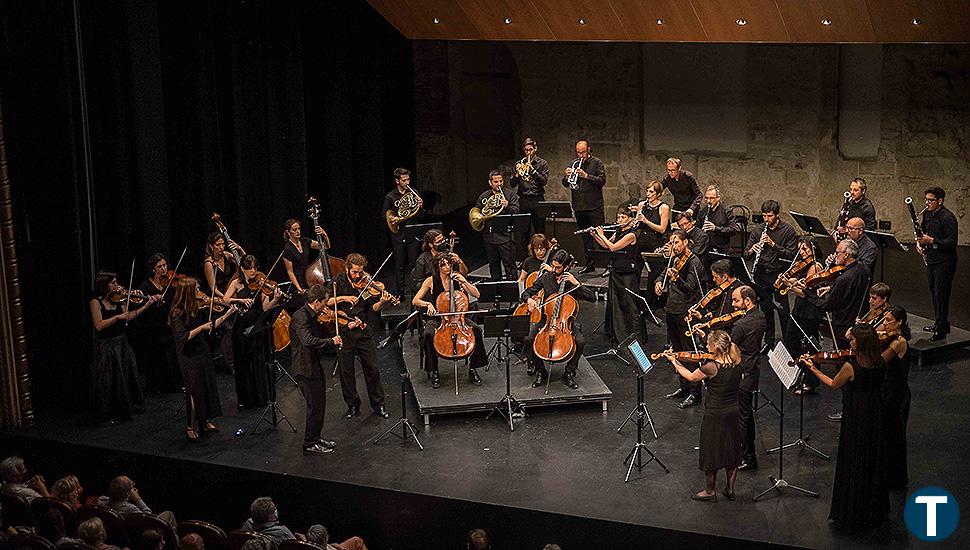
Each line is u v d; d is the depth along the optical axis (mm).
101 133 11445
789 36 12484
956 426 10055
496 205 13242
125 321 10867
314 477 9602
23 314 11086
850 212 11953
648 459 9695
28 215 10977
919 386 10953
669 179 13594
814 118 14969
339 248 14906
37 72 10688
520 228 13203
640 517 8734
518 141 16797
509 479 9445
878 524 8500
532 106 16422
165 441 10430
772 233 11586
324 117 14484
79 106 10812
